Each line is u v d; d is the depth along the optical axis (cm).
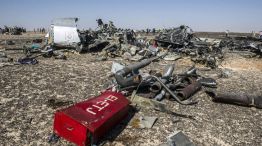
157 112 803
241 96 917
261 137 697
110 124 631
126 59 1752
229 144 649
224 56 2084
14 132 633
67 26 1922
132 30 2300
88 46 1942
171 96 918
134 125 698
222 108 886
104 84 1060
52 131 647
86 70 1311
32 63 1403
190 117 783
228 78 1355
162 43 2242
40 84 1020
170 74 1032
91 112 595
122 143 611
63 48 1961
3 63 1380
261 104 902
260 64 1830
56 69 1301
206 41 2409
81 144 558
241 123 776
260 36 2914
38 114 741
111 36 2219
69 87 1002
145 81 943
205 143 643
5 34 4250
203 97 984
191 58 1795
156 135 661
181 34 2170
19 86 979
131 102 846
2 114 726
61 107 802
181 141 578
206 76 1369
